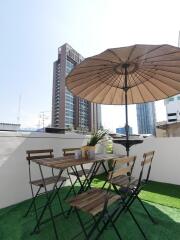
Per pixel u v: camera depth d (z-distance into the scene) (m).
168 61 2.59
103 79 3.42
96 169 3.32
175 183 4.34
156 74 3.15
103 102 4.16
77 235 2.13
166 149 4.55
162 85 3.41
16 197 3.17
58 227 2.33
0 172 2.97
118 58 2.51
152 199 3.26
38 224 2.21
